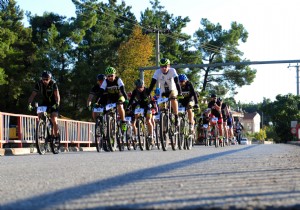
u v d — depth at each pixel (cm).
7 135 1543
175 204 280
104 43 5453
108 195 328
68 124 1953
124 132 1447
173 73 1268
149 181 422
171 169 562
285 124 9856
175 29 6431
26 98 4978
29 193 359
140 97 1495
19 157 1058
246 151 1173
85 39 5653
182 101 1394
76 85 5009
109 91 1366
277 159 758
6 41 4938
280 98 9981
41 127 1270
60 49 4962
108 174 512
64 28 5225
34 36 5747
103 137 1359
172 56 6119
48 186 408
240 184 391
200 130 2372
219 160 742
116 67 5253
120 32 6088
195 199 302
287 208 256
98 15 5881
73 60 5225
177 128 1313
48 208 274
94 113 1367
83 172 552
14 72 4850
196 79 6425
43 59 4934
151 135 1506
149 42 5109
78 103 5238
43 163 773
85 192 350
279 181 414
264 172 510
